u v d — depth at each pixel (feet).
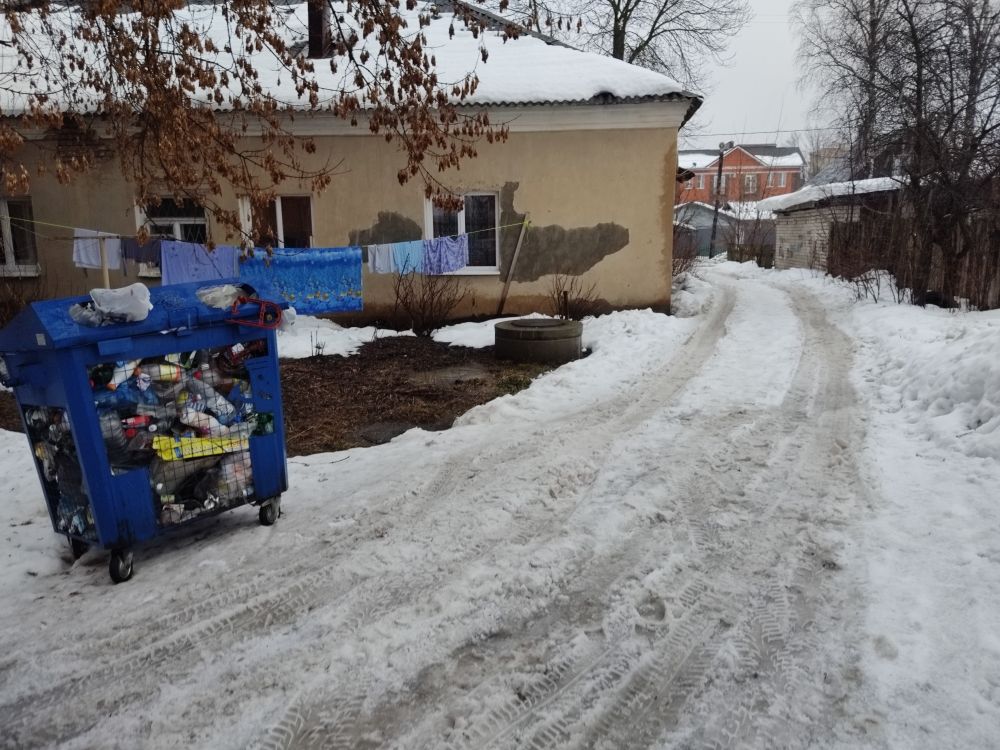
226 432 13.50
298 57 20.77
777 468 15.83
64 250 37.37
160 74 17.90
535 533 13.23
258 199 19.51
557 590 11.10
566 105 36.11
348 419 22.68
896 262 41.60
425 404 24.12
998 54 34.37
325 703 8.64
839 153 60.49
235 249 29.45
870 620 9.66
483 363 30.45
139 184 18.54
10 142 16.99
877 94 39.78
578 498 14.85
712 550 12.16
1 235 37.60
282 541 13.47
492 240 39.34
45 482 13.25
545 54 40.65
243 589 11.64
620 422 20.30
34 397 12.67
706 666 9.04
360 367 29.86
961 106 35.42
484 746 7.83
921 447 16.20
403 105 19.60
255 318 13.58
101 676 9.47
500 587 11.23
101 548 13.17
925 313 33.73
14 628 10.85
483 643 9.80
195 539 14.01
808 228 75.10
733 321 37.76
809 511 13.41
